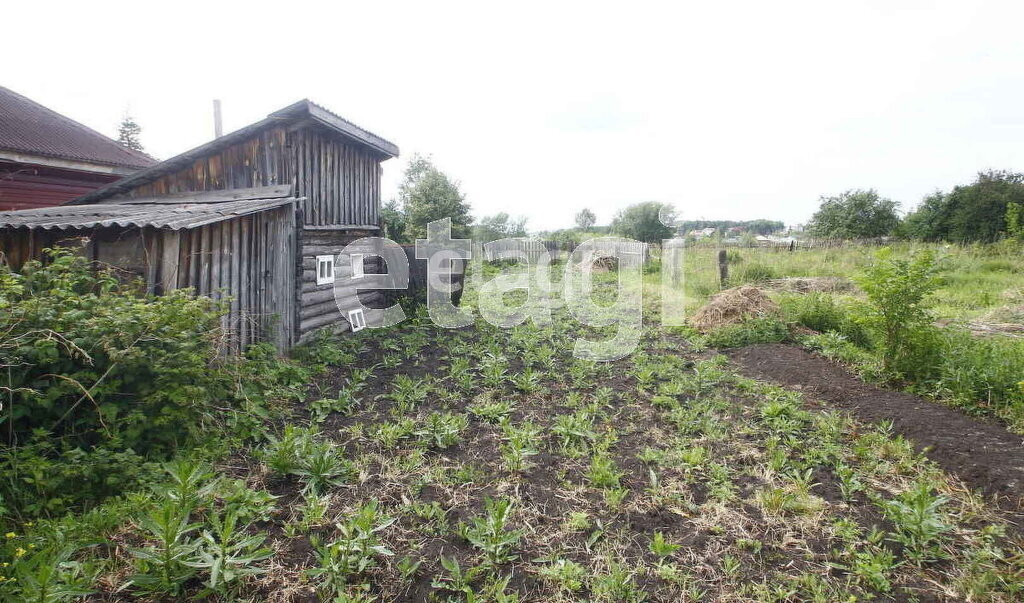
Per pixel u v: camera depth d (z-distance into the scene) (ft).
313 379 20.25
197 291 18.11
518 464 13.79
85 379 11.60
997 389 18.45
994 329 29.40
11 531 9.43
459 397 18.99
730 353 27.04
